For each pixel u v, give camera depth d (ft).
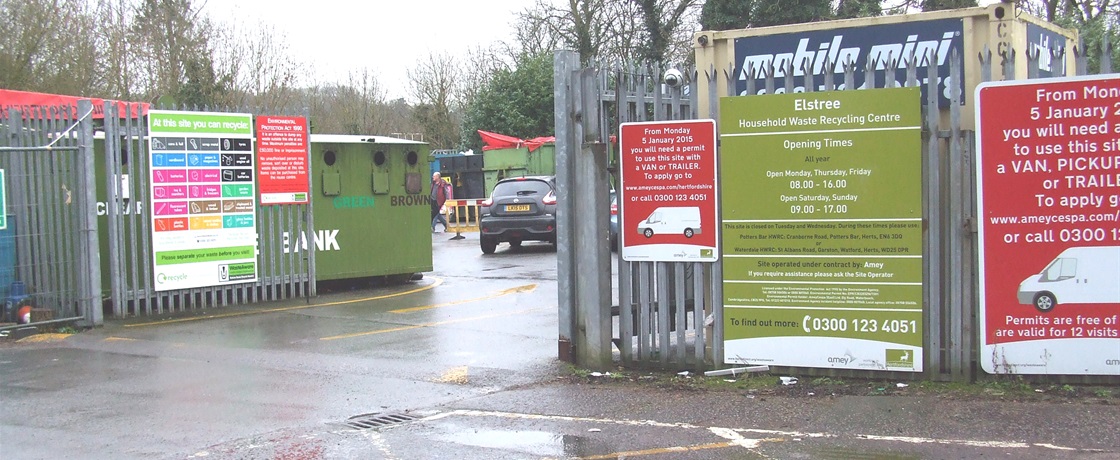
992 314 19.44
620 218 22.21
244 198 35.83
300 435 18.16
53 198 30.86
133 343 28.07
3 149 28.76
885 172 19.81
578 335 23.43
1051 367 19.25
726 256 21.18
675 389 20.85
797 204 20.49
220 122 35.06
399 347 26.91
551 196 57.16
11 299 29.99
